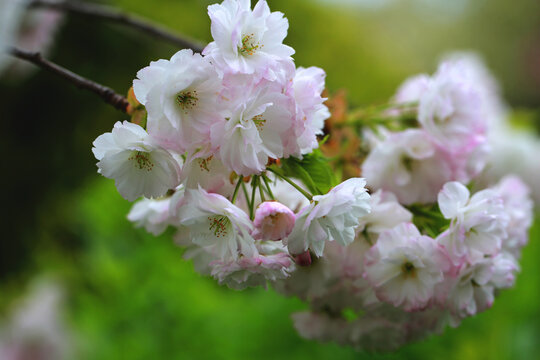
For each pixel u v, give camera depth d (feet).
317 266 2.63
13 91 8.34
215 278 2.40
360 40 10.66
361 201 2.36
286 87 2.30
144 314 4.39
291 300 4.60
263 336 4.55
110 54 8.04
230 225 2.36
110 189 4.82
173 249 4.69
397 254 2.50
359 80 10.34
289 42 9.75
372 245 2.59
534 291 4.88
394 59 13.87
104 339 4.30
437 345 4.49
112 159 2.30
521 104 21.85
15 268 8.52
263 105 2.26
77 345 5.90
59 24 4.62
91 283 5.04
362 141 2.95
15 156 8.64
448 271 2.51
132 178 2.31
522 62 22.18
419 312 2.63
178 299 4.40
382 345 2.79
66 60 7.85
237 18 2.27
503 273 2.58
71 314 6.50
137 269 4.57
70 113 8.63
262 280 2.38
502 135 5.21
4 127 8.51
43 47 4.62
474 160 2.76
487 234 2.53
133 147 2.28
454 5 24.73
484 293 2.59
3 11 3.15
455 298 2.55
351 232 2.37
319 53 9.99
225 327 4.50
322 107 2.41
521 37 22.79
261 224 2.30
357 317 2.84
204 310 4.40
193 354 4.38
